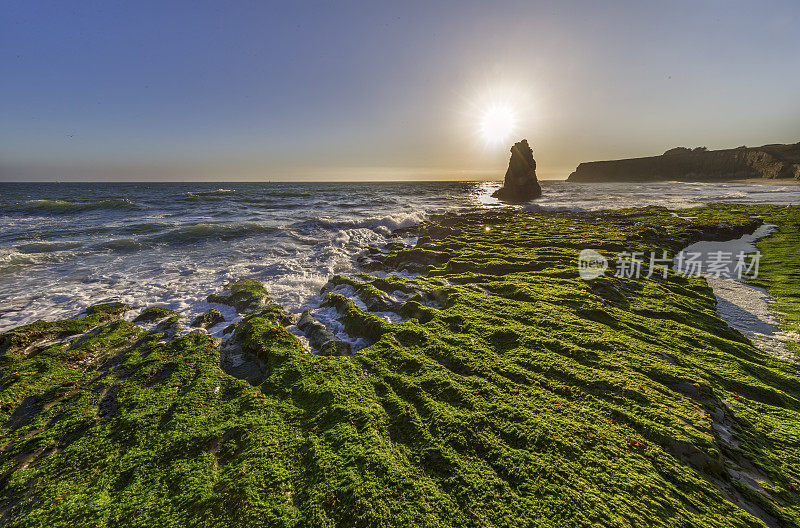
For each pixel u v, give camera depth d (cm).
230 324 1264
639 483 530
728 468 584
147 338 1124
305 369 878
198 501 523
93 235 3023
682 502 506
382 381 820
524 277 1702
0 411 768
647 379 810
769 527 483
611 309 1283
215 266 2148
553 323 1119
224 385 841
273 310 1321
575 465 562
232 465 589
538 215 4628
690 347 1035
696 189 10144
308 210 5262
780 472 583
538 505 493
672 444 611
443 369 861
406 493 516
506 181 8612
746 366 952
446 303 1355
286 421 698
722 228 3159
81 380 902
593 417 680
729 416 714
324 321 1277
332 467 568
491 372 844
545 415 681
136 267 2106
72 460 625
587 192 9844
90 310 1388
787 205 5156
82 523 506
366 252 2683
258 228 3391
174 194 8394
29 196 7300
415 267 2064
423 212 4966
